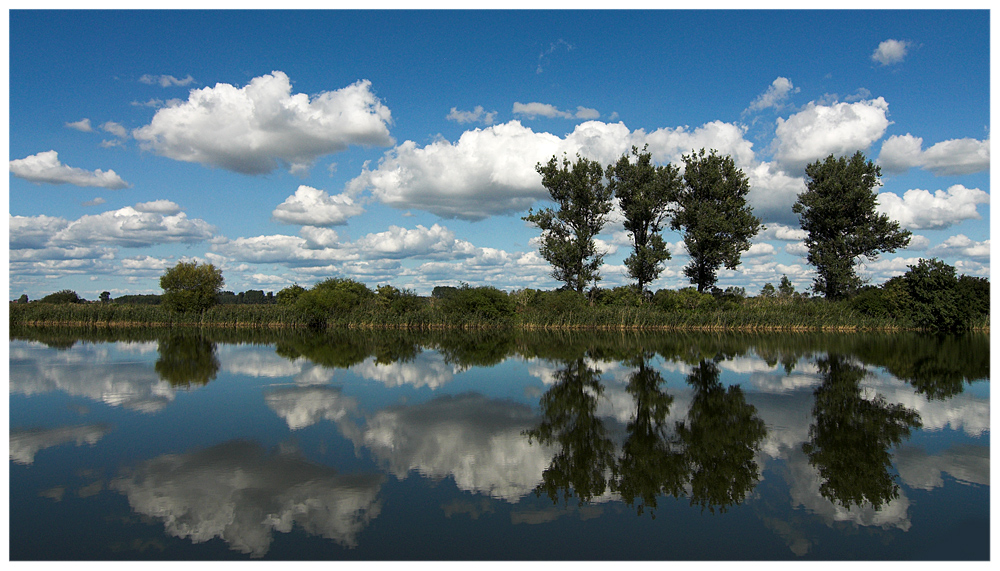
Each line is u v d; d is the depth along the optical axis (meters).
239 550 6.34
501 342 34.16
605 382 17.83
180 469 9.04
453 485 8.44
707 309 50.06
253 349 28.17
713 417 12.96
